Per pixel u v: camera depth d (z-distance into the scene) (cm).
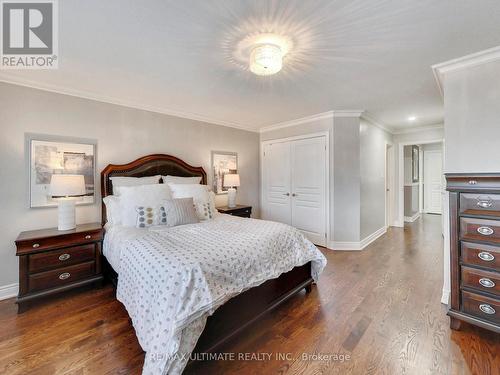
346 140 383
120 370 148
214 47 189
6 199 241
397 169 547
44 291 224
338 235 390
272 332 185
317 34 171
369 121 421
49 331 186
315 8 145
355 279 276
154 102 326
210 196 334
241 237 208
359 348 166
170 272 145
